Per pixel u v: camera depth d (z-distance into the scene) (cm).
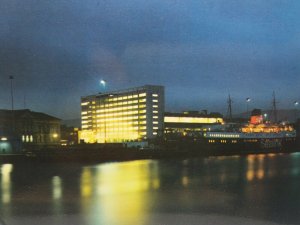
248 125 16675
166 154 9681
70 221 1827
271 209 2270
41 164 7012
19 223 1781
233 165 6475
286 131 16438
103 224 1762
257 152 11725
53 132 13912
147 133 17362
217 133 15200
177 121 18550
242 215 2061
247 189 3269
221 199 2670
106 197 2720
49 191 3091
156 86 17800
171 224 1789
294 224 1852
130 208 2231
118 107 18925
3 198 2672
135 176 4491
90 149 9088
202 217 1978
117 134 18862
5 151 8794
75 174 4800
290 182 3841
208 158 8975
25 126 12900
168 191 3094
